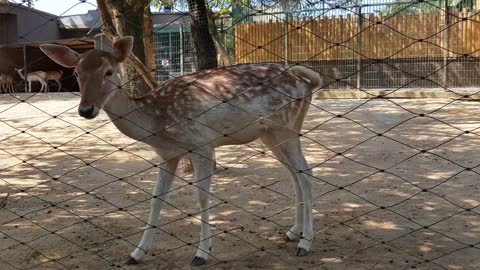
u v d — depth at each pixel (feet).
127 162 27.02
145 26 31.53
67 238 16.24
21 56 81.92
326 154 27.43
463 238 15.29
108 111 13.62
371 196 19.79
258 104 14.48
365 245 15.02
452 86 52.70
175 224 17.25
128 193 21.17
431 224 16.44
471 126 34.17
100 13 23.81
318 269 13.44
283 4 48.88
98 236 16.38
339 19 55.21
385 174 22.97
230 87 14.32
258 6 45.19
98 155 28.89
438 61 52.75
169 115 13.92
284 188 21.18
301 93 15.23
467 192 19.85
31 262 14.48
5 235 16.28
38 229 17.16
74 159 27.96
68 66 13.79
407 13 52.95
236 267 13.74
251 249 14.99
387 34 53.93
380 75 54.75
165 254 14.80
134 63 20.53
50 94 71.92
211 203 19.34
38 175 24.66
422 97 51.03
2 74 81.10
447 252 14.30
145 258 14.53
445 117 38.52
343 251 14.64
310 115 41.68
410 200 19.11
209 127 14.06
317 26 55.93
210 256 14.46
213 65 23.07
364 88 55.26
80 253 15.05
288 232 15.67
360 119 38.78
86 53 13.43
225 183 22.17
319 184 21.65
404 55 53.72
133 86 22.97
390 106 45.57
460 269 13.17
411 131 33.22
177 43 54.19
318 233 16.10
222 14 49.70
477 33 51.13
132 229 16.96
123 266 14.05
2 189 22.22
